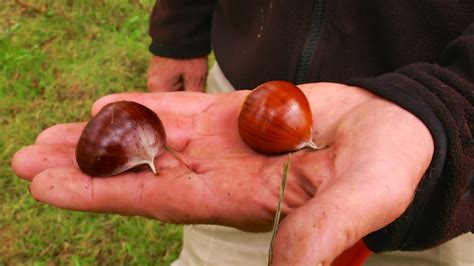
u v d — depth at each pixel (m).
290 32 0.31
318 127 0.28
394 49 0.29
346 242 0.21
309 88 0.29
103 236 0.46
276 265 0.20
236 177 0.26
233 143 0.29
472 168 0.24
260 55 0.32
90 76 0.58
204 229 0.36
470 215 0.25
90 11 0.64
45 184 0.26
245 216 0.26
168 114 0.30
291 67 0.31
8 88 0.56
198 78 0.42
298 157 0.26
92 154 0.26
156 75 0.43
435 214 0.24
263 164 0.27
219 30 0.37
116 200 0.26
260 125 0.28
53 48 0.60
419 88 0.24
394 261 0.32
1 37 0.60
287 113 0.27
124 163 0.27
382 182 0.22
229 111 0.30
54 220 0.46
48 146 0.28
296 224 0.20
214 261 0.37
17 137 0.52
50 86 0.56
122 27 0.63
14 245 0.45
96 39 0.62
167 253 0.46
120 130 0.27
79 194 0.26
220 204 0.26
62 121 0.54
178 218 0.26
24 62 0.58
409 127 0.23
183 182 0.26
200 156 0.29
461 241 0.31
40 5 0.64
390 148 0.23
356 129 0.24
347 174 0.22
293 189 0.25
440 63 0.27
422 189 0.23
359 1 0.29
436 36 0.28
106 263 0.45
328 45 0.30
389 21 0.29
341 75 0.31
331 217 0.20
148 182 0.26
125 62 0.60
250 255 0.36
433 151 0.23
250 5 0.33
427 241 0.25
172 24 0.40
